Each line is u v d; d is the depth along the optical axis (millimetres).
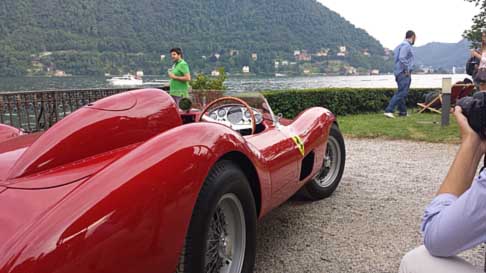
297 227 3740
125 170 1804
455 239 1386
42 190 1780
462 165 1521
